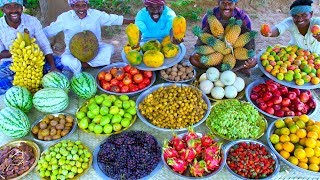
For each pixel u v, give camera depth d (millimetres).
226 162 2852
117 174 2723
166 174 2822
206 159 2668
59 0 5094
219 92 3451
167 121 3131
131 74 3619
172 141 2861
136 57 3605
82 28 4133
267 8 6965
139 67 3656
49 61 4016
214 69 3521
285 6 7035
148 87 3627
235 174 2742
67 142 2912
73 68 3859
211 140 2754
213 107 3348
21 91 3291
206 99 3414
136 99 3592
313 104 3471
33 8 6266
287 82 3520
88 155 2855
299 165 2807
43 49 3957
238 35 3533
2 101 3605
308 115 3383
